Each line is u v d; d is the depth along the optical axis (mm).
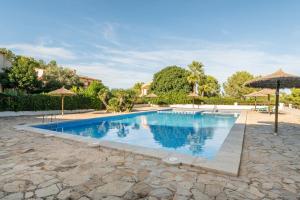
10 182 3717
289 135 8391
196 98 35125
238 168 4230
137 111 23781
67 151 5797
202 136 11398
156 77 50562
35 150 5922
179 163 4598
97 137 11211
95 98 24859
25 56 33281
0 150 5922
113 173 4141
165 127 14680
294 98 30938
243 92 53594
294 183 3705
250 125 11445
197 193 3301
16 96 17484
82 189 3441
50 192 3332
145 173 4137
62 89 17406
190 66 41156
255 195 3246
